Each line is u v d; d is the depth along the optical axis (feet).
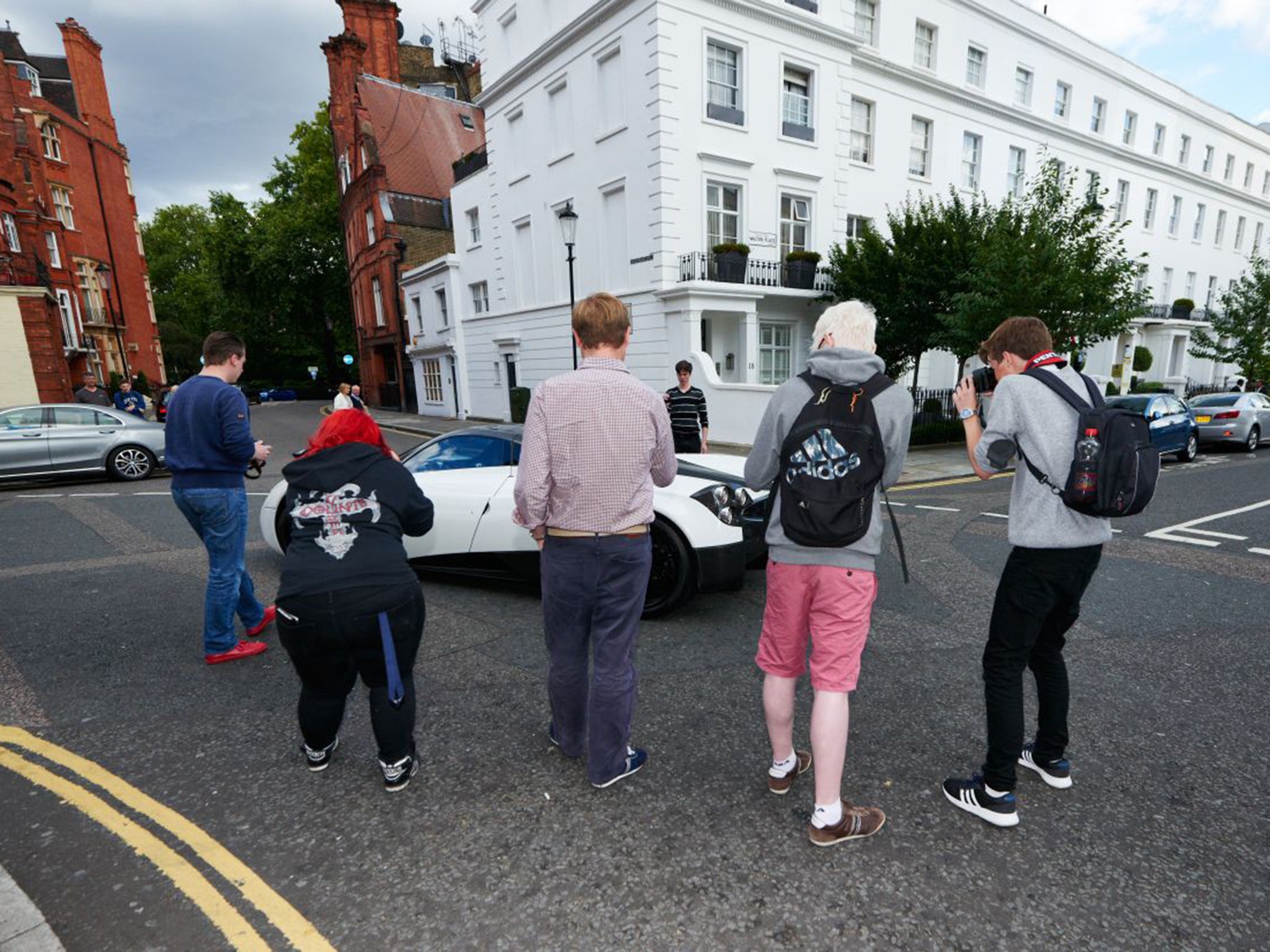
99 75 99.25
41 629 13.30
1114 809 7.50
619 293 49.80
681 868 6.63
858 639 6.72
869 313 7.00
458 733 9.29
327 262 128.26
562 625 7.72
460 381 73.72
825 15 51.75
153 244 174.70
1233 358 75.87
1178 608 14.21
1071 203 56.49
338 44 92.12
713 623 13.43
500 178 62.03
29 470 32.53
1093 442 6.36
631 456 7.20
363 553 7.35
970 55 63.82
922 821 7.32
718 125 46.62
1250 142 102.53
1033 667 7.89
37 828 7.32
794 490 6.50
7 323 56.13
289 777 8.30
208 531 11.23
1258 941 5.69
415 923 5.96
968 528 22.24
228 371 11.19
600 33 47.60
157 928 5.90
